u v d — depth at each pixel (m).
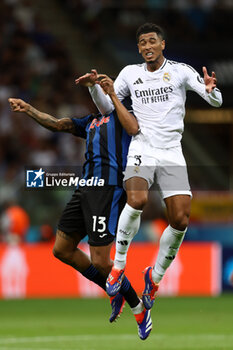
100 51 70.56
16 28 66.94
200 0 72.94
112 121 24.06
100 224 23.61
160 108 22.44
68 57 67.75
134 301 23.83
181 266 50.16
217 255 50.78
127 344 28.53
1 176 55.81
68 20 72.06
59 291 48.72
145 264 49.22
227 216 59.34
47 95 64.25
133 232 22.30
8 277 47.78
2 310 41.38
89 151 24.12
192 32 71.31
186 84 22.64
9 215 49.56
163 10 72.75
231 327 34.31
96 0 72.56
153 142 22.36
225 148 67.75
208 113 67.31
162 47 22.61
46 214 53.06
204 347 27.69
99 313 40.22
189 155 65.69
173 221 22.39
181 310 41.38
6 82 63.56
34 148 59.41
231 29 72.25
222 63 68.31
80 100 65.31
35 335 31.42
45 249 48.59
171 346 27.97
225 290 50.97
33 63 65.69
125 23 72.25
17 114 60.59
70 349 27.03
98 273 25.00
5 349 27.06
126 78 23.05
